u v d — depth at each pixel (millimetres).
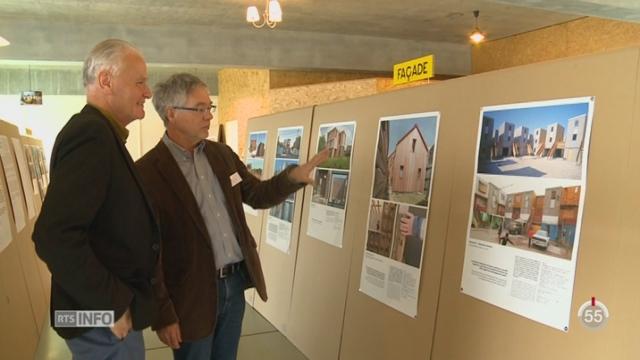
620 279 1433
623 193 1439
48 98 11273
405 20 7820
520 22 8047
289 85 9031
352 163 2852
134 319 1512
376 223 2555
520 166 1757
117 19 7297
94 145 1378
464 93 2049
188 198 2008
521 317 1704
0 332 2555
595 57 1549
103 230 1463
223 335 2211
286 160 3797
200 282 2004
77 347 1478
